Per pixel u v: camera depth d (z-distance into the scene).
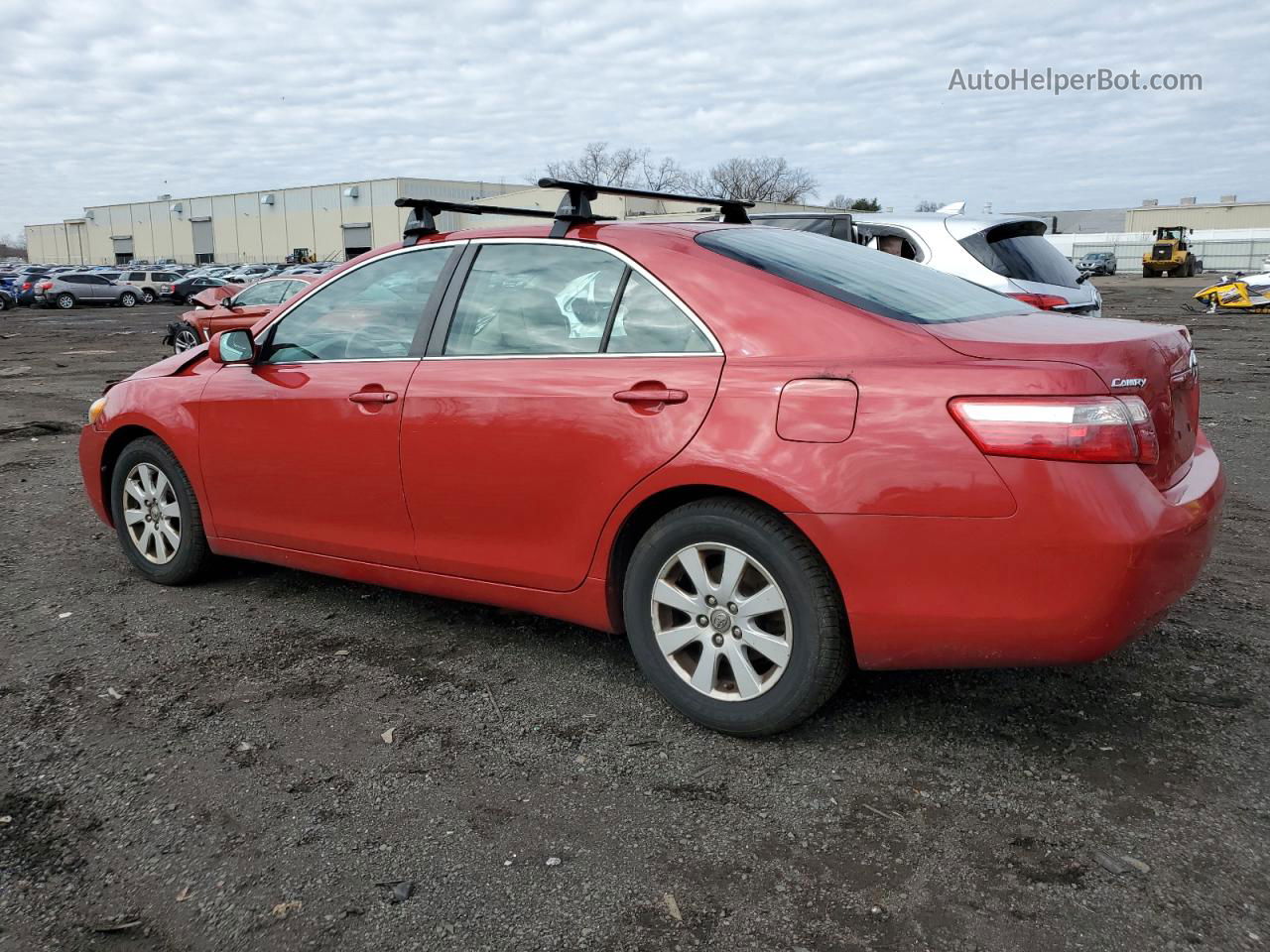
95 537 5.41
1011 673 3.42
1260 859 2.35
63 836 2.56
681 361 3.00
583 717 3.19
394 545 3.68
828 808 2.63
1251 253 67.44
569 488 3.17
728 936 2.15
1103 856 2.38
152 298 45.12
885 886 2.30
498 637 3.88
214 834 2.56
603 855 2.45
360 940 2.16
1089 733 2.99
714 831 2.54
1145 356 2.67
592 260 3.29
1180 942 2.08
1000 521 2.52
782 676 2.87
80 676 3.54
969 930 2.14
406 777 2.83
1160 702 3.17
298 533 3.97
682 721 3.15
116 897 2.32
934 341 2.71
